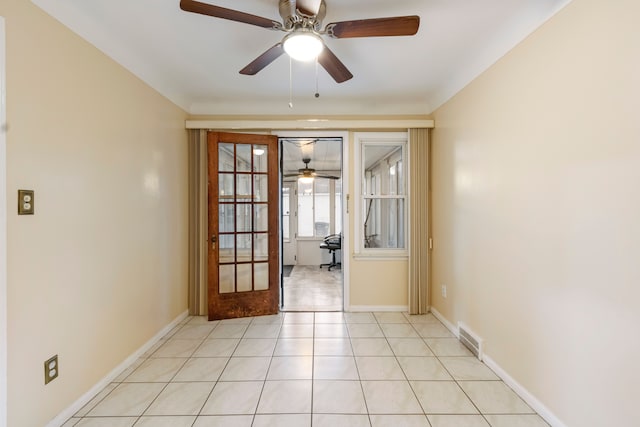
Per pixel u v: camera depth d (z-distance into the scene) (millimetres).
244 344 2730
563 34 1647
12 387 1461
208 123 3383
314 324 3209
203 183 3443
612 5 1377
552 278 1721
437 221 3363
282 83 2990
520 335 1987
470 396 1979
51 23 1680
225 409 1851
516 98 2031
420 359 2457
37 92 1599
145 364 2381
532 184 1882
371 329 3070
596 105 1455
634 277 1291
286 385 2100
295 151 5547
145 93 2607
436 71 2742
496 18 1969
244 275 3469
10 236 1454
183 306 3336
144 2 1796
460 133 2822
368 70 2721
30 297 1553
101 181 2066
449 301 3062
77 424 1727
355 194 3615
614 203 1370
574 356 1574
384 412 1824
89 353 1946
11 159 1461
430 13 1920
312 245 7285
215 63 2576
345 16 1962
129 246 2373
